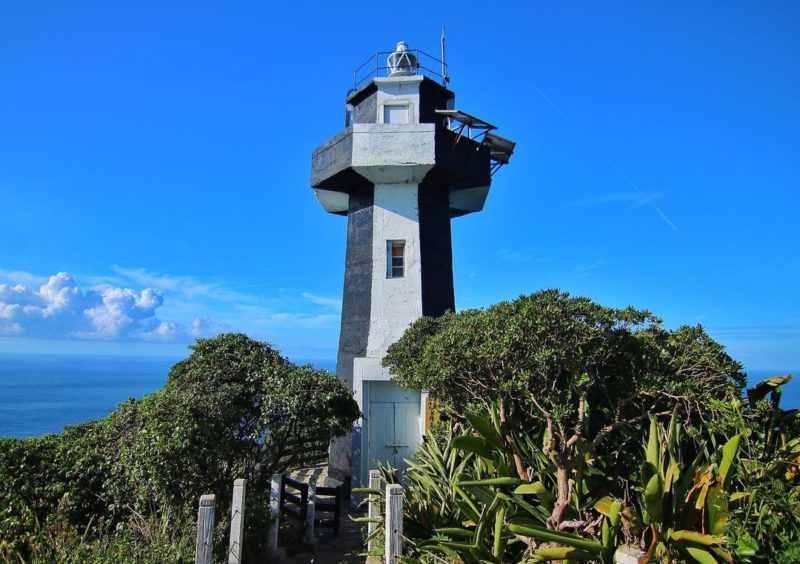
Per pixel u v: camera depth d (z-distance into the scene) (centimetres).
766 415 554
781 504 412
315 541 801
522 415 668
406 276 1179
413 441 1117
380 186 1229
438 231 1252
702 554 412
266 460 804
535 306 530
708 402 542
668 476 479
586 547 445
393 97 1254
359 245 1244
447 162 1175
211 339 834
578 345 508
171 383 762
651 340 548
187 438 632
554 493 581
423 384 675
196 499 646
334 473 1130
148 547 540
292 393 740
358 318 1195
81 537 575
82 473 679
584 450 532
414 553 561
